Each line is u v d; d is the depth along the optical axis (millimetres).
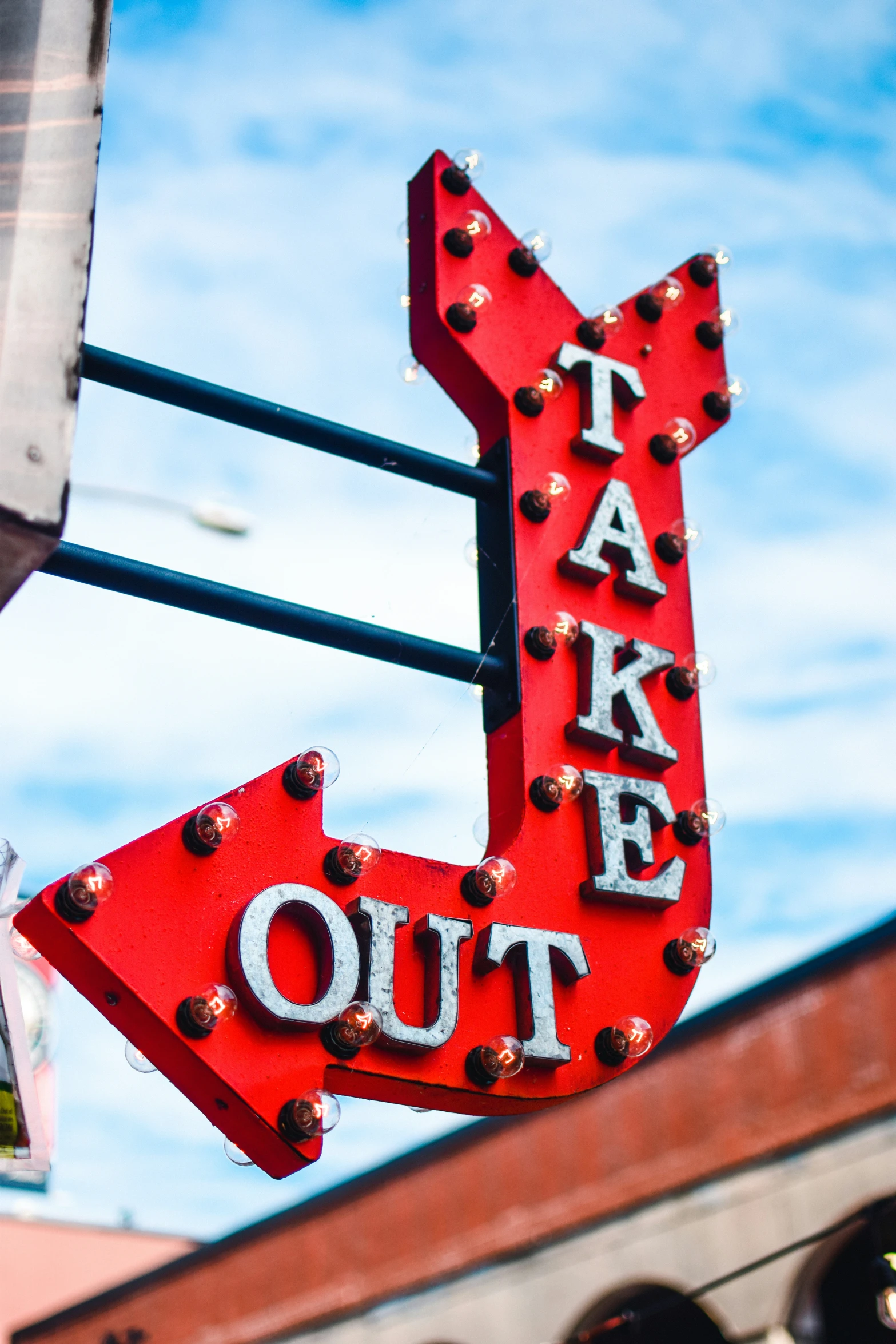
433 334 4719
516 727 4211
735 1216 11445
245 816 3504
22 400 2812
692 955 4105
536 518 4508
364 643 3805
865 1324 11703
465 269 4820
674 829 4336
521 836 4035
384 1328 14266
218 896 3395
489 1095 3629
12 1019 3359
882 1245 11297
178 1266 17141
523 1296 12938
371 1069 3453
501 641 4355
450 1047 3609
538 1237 13078
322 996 3381
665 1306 11648
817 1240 10492
